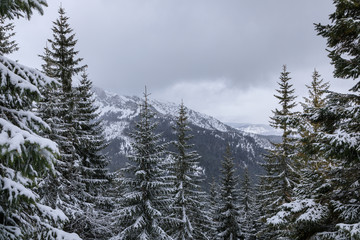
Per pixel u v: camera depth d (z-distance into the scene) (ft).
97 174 59.11
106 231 51.16
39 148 12.59
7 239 14.61
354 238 19.94
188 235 65.31
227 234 90.68
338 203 23.86
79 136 52.26
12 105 16.42
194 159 70.13
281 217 25.31
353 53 26.04
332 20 26.37
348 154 21.99
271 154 63.93
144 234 49.57
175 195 66.18
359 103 24.93
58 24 53.78
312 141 25.30
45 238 16.84
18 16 15.71
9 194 13.92
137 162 55.77
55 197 38.47
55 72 50.85
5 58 14.83
